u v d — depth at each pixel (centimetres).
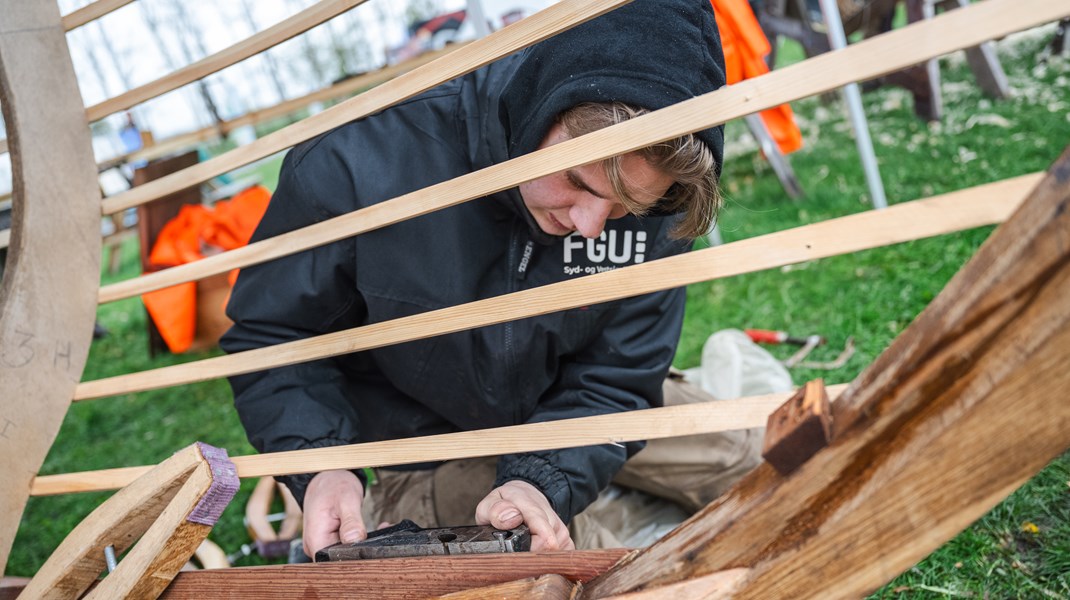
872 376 63
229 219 338
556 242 132
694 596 71
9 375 111
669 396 169
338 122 94
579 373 141
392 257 131
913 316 236
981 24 60
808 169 378
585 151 79
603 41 103
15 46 111
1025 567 142
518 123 113
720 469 170
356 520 116
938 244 267
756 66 275
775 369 205
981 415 58
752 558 69
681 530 75
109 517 105
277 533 215
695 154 101
